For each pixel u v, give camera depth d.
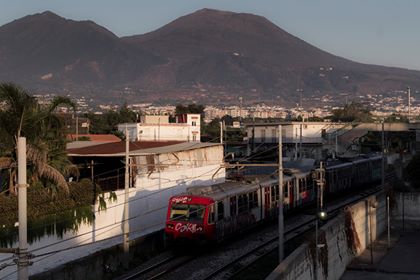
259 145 83.88
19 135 27.66
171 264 28.58
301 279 20.75
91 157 39.44
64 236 29.14
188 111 118.50
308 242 22.64
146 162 38.44
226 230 32.50
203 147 45.69
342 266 27.84
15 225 25.67
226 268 27.64
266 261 29.34
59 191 29.05
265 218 38.19
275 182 40.06
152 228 38.19
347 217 29.73
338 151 83.00
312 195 47.06
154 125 72.31
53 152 29.55
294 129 84.94
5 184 28.75
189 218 30.86
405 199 43.38
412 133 84.06
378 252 32.53
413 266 28.89
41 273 22.23
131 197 35.94
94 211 31.81
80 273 24.14
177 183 41.94
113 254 26.86
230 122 139.38
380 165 70.94
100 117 107.94
